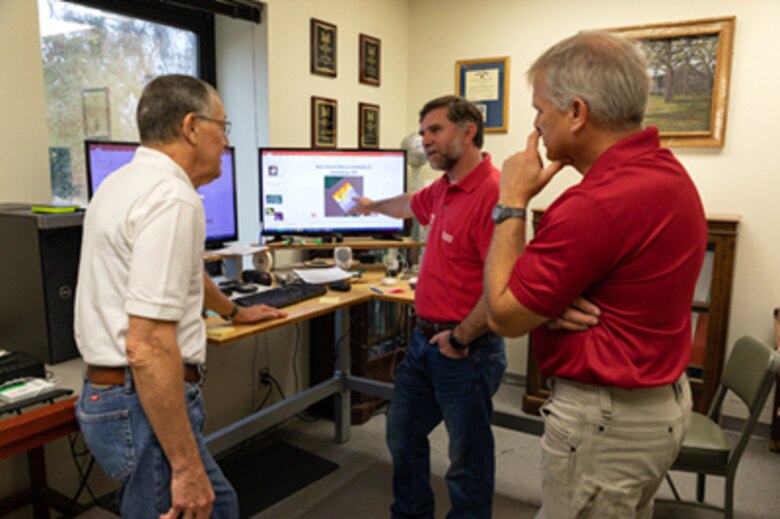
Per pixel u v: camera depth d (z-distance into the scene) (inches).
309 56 117.3
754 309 117.4
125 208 47.0
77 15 93.7
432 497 84.2
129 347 45.2
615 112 38.2
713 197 118.8
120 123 102.2
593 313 39.4
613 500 41.4
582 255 36.9
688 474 104.7
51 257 67.7
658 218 37.0
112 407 48.8
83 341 50.2
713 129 115.7
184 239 47.1
